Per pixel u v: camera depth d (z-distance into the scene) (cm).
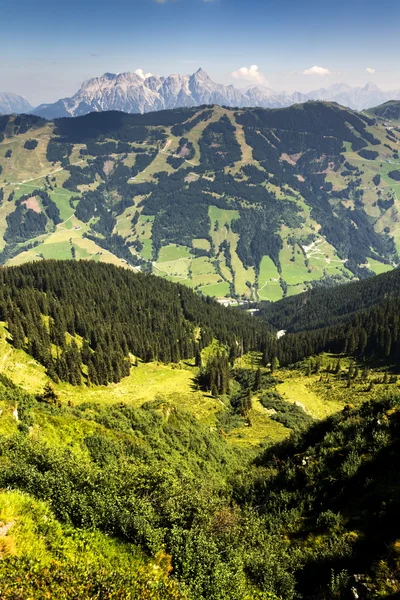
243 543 2102
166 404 8200
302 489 2781
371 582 1571
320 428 3659
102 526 1723
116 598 1194
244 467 4197
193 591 1476
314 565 1930
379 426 2869
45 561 1351
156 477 2377
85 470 2217
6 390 5844
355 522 2116
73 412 5800
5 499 1603
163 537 1748
